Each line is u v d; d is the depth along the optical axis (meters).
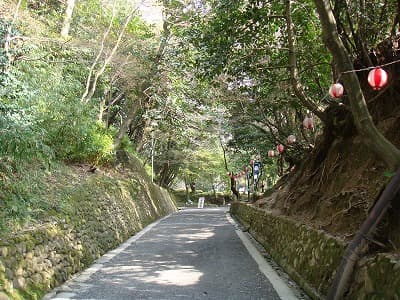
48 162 8.24
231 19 9.59
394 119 7.46
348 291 4.81
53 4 15.01
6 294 4.71
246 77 11.95
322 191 8.78
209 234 13.76
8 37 6.75
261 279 7.14
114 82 17.50
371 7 8.56
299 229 7.66
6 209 6.26
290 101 12.69
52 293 5.88
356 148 8.18
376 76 5.52
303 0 9.71
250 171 26.62
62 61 9.84
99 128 14.76
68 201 8.80
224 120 21.09
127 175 18.25
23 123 6.28
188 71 16.53
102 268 7.89
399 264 3.92
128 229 13.00
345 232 6.23
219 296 6.01
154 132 26.42
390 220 4.95
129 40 16.41
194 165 38.22
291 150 14.33
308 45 10.62
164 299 5.79
